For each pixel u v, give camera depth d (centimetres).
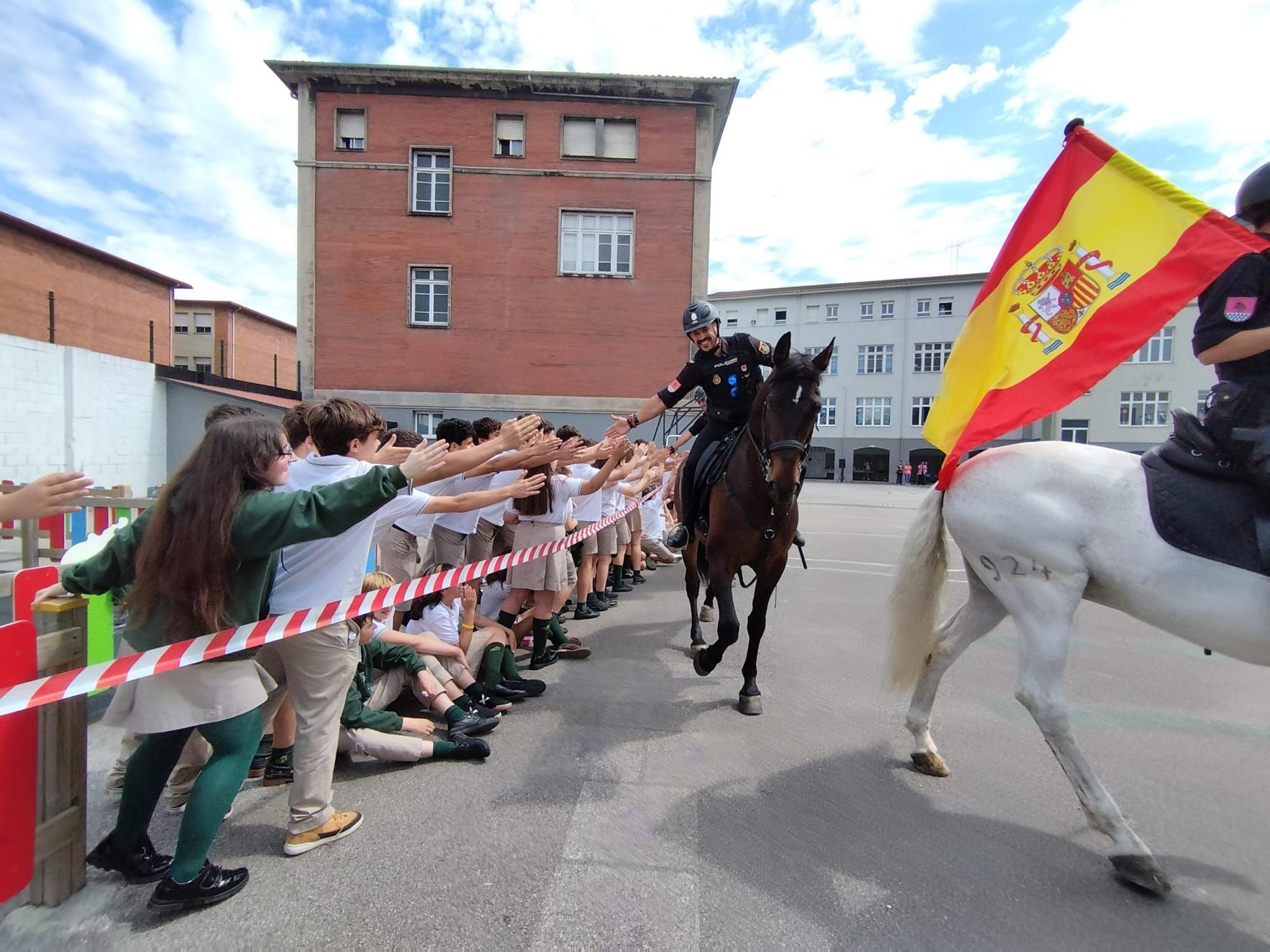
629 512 749
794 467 343
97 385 1307
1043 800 297
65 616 218
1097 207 268
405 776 315
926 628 307
